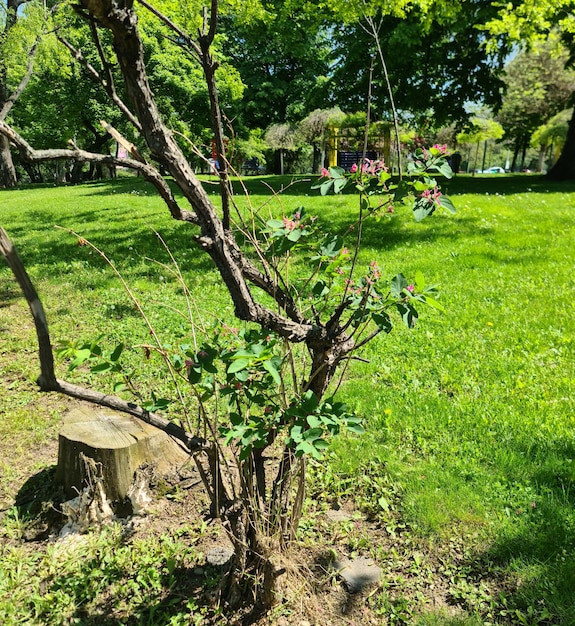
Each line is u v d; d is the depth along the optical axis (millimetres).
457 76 18891
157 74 24422
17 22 11906
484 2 16172
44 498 2973
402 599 2324
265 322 1792
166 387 4219
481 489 2928
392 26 16672
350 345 2068
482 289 6430
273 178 19766
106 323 5656
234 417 1883
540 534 2557
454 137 28016
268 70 30531
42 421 3896
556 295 6141
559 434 3398
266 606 2234
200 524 2824
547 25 8984
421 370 4414
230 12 9688
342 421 1839
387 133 17281
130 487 2887
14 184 27953
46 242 10148
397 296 1928
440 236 9008
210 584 2420
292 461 2158
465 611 2262
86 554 2646
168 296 6508
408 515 2783
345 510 2914
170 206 1652
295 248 2031
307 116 28703
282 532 2252
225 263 1715
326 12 9281
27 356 5051
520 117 33250
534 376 4219
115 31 1380
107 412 3246
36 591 2436
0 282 7562
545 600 2242
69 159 1400
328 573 2471
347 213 10734
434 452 3295
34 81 25438
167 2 5719
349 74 18281
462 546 2586
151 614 2270
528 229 9430
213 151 1784
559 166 19516
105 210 13578
